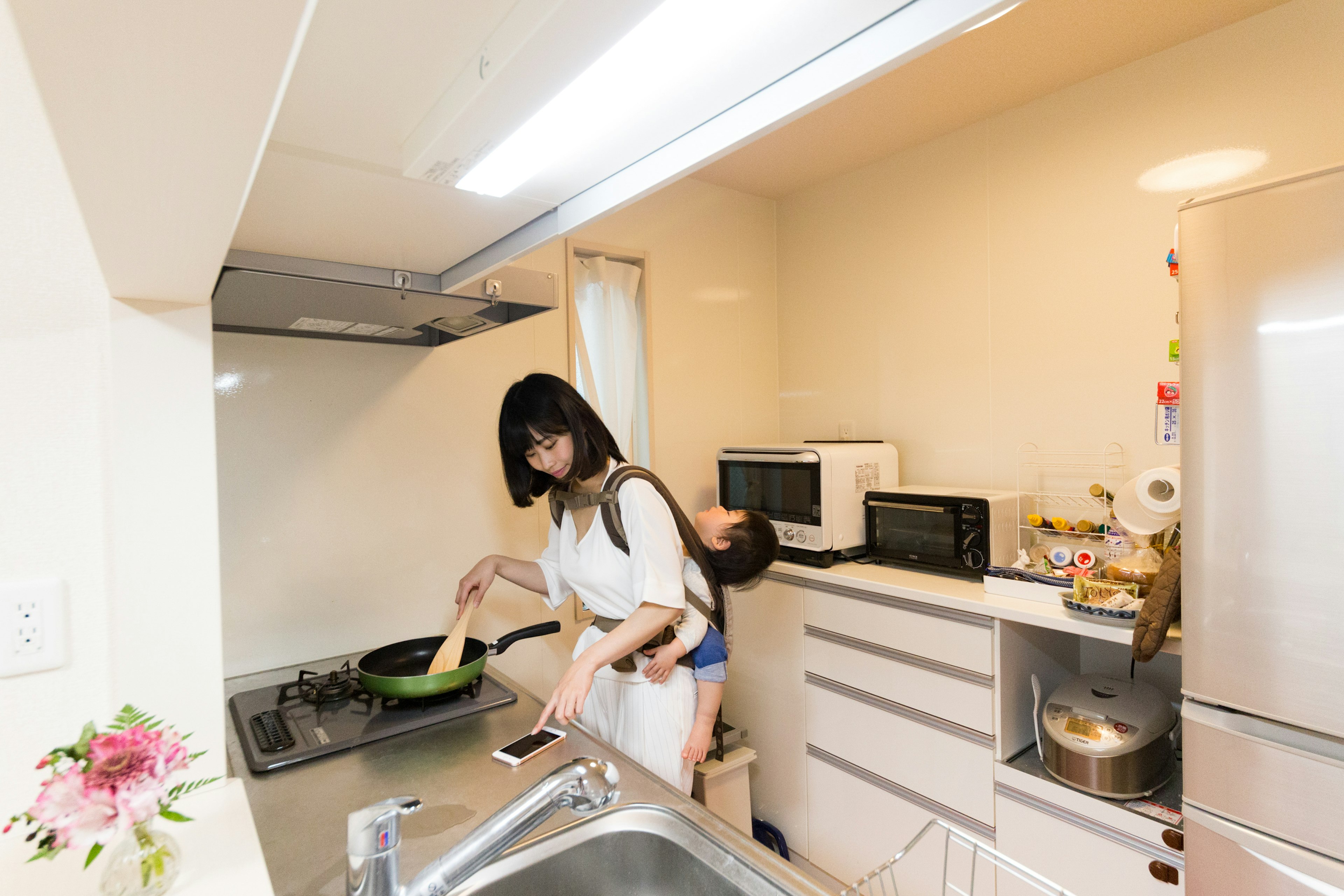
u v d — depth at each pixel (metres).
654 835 0.95
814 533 2.14
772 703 2.26
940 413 2.36
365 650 1.75
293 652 1.64
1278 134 1.66
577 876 0.93
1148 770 1.51
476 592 1.67
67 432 0.85
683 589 1.37
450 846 0.90
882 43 0.50
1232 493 1.17
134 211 0.54
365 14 0.48
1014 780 1.66
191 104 0.37
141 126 0.39
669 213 2.49
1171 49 1.82
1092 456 2.00
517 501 1.53
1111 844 1.49
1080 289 2.01
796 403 2.83
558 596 1.73
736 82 0.57
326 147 0.70
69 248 0.84
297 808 1.00
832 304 2.68
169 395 0.90
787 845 2.21
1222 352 1.17
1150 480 1.62
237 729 1.26
